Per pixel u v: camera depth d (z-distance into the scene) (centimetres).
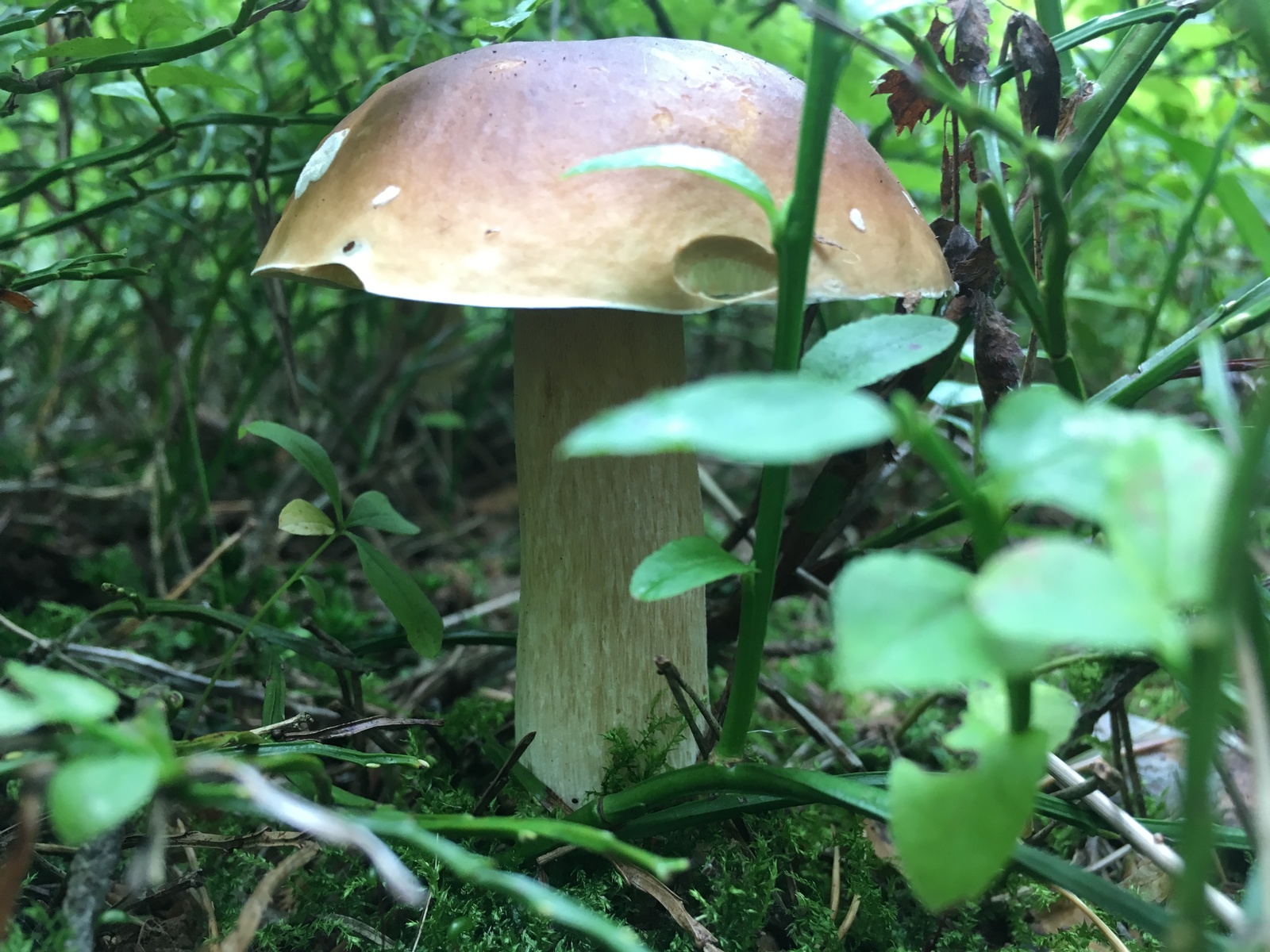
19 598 39
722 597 31
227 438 41
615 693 22
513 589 45
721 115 19
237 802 14
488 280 18
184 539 41
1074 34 22
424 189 19
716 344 59
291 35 40
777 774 17
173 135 28
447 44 38
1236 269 41
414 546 49
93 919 14
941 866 12
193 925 20
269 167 37
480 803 22
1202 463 10
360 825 14
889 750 29
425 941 19
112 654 27
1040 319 18
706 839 22
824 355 14
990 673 10
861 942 21
